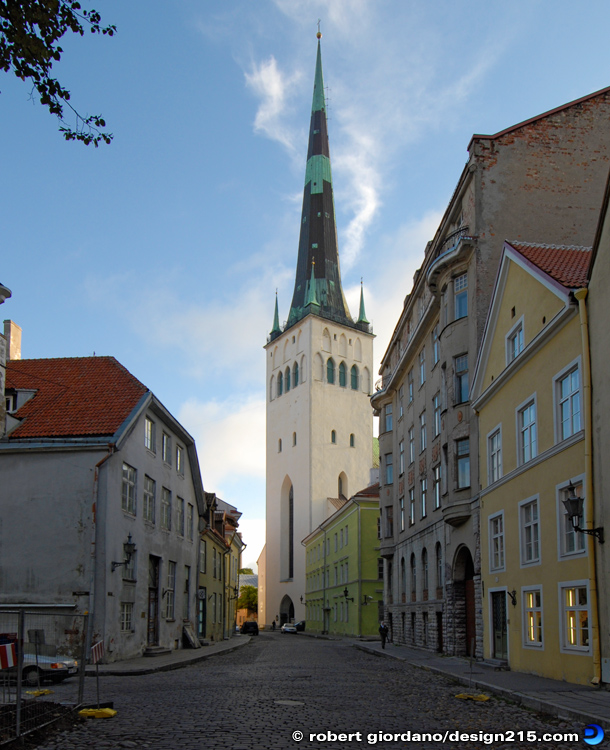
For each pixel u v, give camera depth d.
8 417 26.78
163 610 32.66
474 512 25.23
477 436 25.41
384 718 11.49
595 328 15.96
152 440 31.45
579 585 16.16
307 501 94.00
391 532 45.16
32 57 9.14
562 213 27.55
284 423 102.06
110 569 24.95
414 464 38.28
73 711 11.30
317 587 78.69
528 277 19.92
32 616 11.88
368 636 57.84
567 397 17.47
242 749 8.62
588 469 15.75
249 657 30.78
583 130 28.42
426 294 35.66
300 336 101.19
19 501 25.03
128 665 23.23
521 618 19.88
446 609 29.06
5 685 9.31
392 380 43.09
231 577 61.41
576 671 16.19
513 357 21.48
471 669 19.84
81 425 26.69
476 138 27.88
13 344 33.94
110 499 25.36
